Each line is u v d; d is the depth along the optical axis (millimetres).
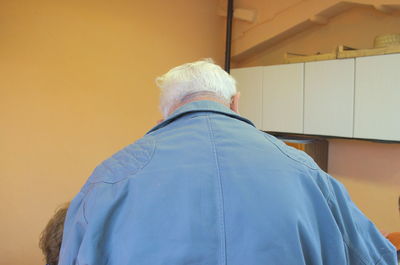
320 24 3164
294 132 2879
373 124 2402
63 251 699
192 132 742
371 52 2387
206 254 602
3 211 2529
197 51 3562
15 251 2592
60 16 2695
